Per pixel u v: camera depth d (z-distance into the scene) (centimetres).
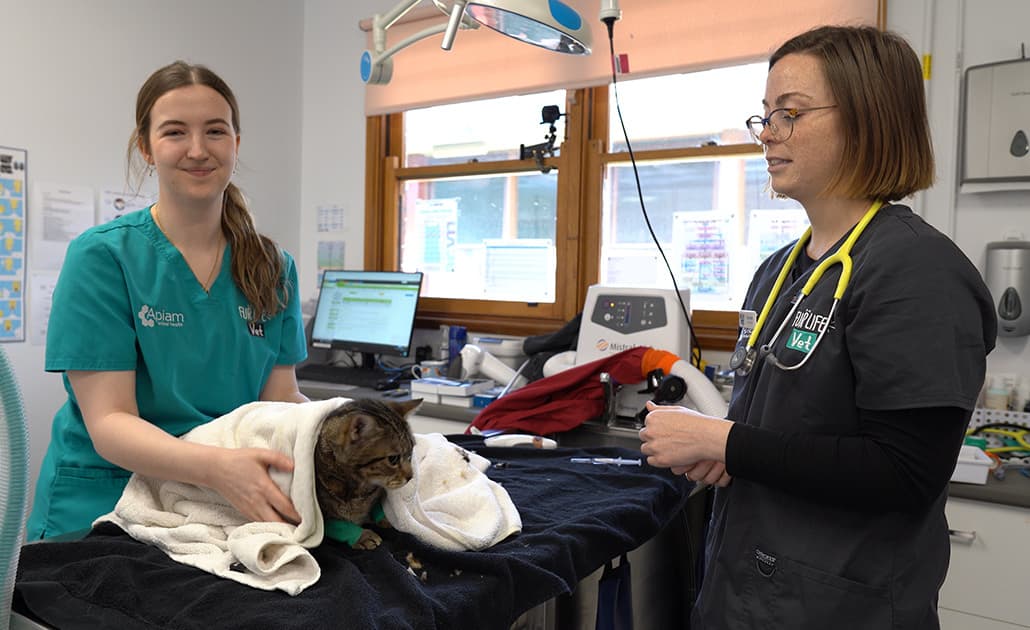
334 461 98
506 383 258
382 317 303
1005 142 200
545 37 156
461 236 324
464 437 181
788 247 119
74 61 273
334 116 348
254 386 136
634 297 222
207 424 111
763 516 99
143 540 101
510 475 142
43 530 120
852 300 90
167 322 121
